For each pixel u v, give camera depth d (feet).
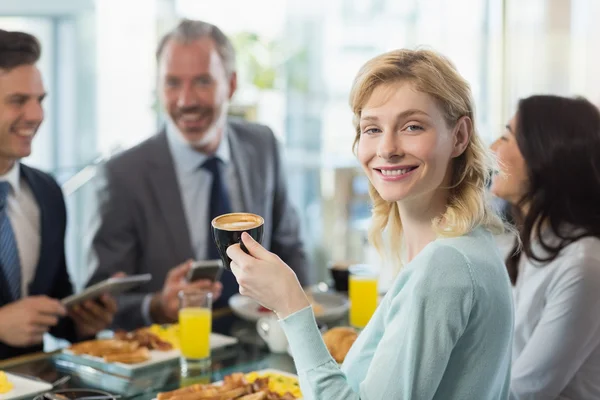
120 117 13.61
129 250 9.52
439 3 13.64
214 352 6.78
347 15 13.85
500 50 13.50
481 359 4.20
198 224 9.72
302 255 10.61
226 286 9.67
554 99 6.73
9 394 5.49
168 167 9.68
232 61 9.96
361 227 14.25
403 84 4.26
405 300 4.11
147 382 5.93
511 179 6.82
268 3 13.65
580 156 6.51
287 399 5.38
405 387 4.02
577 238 6.39
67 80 13.65
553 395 6.23
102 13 13.50
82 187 13.26
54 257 8.44
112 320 8.55
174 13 13.42
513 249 6.97
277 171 10.57
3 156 7.91
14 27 13.50
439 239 4.34
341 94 14.02
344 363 4.70
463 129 4.47
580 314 6.19
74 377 6.02
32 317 7.40
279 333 6.73
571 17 13.28
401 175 4.30
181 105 9.41
